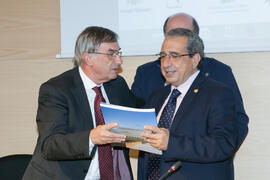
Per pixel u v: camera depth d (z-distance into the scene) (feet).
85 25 10.33
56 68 10.80
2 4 11.12
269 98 9.54
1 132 11.11
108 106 6.26
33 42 10.96
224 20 9.47
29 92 10.96
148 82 8.66
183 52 6.66
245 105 9.67
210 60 8.21
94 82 7.36
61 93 6.97
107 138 6.11
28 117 10.98
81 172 6.85
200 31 9.59
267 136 9.57
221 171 6.52
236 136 6.55
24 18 11.01
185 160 6.29
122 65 10.39
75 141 6.32
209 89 6.66
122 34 10.12
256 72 9.61
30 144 10.97
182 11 9.73
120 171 7.23
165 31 8.38
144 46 10.00
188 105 6.66
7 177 8.42
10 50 11.07
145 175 6.94
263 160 9.61
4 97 11.10
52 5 10.87
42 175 6.91
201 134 6.43
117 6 10.18
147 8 10.00
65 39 10.46
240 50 9.37
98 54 7.08
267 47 9.21
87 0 10.34
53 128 6.73
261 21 9.25
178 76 6.72
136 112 6.10
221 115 6.40
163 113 6.94
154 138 6.13
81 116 6.97
